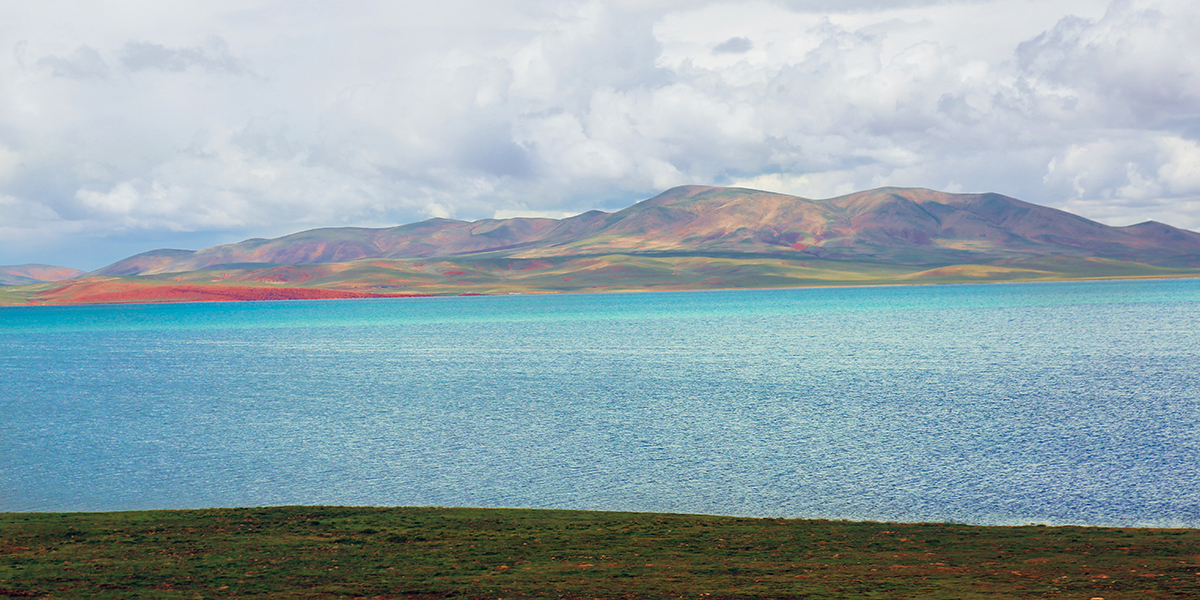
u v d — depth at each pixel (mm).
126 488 36219
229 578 19156
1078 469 36219
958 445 42094
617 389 67750
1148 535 22828
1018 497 31891
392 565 20469
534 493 34281
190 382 79250
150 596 17469
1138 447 40625
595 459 40562
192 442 46844
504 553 21828
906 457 39562
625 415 53875
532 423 51281
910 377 72750
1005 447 41281
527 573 19500
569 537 23797
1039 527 24500
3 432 50906
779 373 78000
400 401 62625
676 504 32188
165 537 23719
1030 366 79562
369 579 19000
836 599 16672
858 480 35281
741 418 51875
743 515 30547
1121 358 85188
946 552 21469
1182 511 29500
